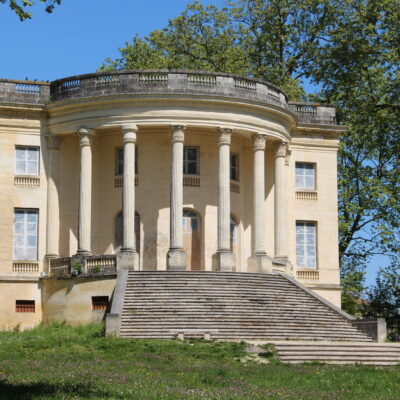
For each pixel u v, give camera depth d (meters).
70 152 52.28
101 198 52.50
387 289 61.66
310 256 55.09
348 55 60.81
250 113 50.56
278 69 64.75
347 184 62.00
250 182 54.06
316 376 31.61
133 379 29.41
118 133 52.25
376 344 40.06
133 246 48.69
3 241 50.56
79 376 29.78
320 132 56.00
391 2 60.47
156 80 49.47
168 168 51.81
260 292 46.12
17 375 29.95
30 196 51.31
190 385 28.78
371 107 60.44
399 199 60.09
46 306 50.06
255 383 29.78
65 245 51.66
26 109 51.38
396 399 27.42
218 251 49.41
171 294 44.50
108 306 47.34
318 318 44.78
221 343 38.44
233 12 66.88
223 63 66.31
